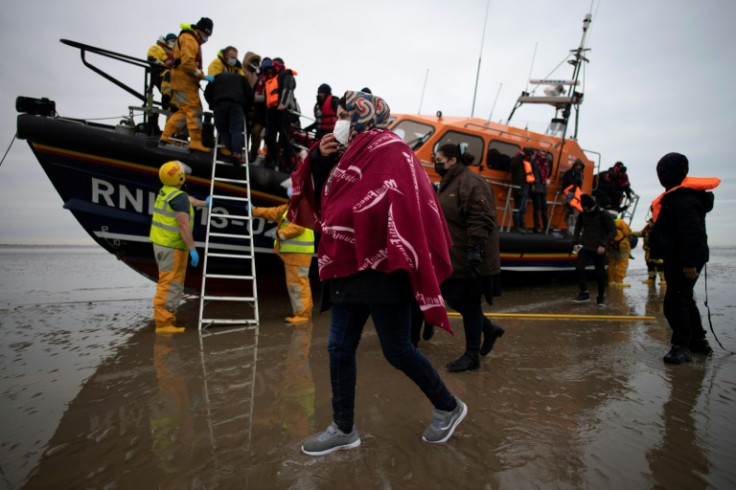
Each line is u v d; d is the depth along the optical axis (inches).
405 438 87.3
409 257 71.9
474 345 132.6
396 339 77.0
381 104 81.3
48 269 415.5
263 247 231.5
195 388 113.7
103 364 133.0
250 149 241.3
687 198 138.5
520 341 167.2
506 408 103.3
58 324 189.0
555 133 363.6
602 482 73.1
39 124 184.5
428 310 71.4
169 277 174.4
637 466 78.2
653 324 200.4
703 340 149.9
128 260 218.8
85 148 189.8
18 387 114.1
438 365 137.9
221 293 247.4
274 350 148.4
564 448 84.3
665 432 91.8
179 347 151.9
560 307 243.1
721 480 74.3
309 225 91.3
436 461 78.6
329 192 80.5
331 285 80.0
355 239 74.3
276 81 216.4
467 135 276.5
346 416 81.1
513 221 308.2
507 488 71.0
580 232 275.9
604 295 278.1
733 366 138.1
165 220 172.2
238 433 89.0
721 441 88.1
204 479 72.5
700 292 300.7
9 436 87.7
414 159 78.6
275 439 86.5
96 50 196.7
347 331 79.6
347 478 73.0
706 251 137.5
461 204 131.3
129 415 97.4
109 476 73.6
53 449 82.5
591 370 133.0
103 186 198.7
